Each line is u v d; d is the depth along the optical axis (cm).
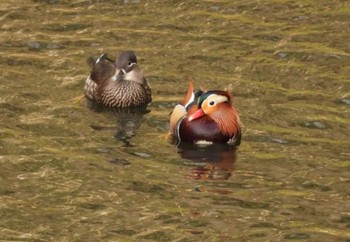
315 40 2216
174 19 2348
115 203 1468
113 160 1627
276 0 2477
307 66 2073
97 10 2402
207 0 2477
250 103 1881
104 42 2205
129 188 1518
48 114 1823
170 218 1419
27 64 2067
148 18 2353
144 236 1367
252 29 2284
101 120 1820
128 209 1448
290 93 1931
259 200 1477
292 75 2027
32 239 1359
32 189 1514
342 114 1827
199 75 2031
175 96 1941
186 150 1680
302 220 1412
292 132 1747
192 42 2211
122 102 1889
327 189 1516
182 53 2145
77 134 1739
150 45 2192
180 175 1572
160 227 1393
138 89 1906
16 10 2383
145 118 1842
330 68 2062
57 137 1719
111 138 1730
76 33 2253
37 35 2230
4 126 1752
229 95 1723
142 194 1498
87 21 2327
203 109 1717
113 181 1543
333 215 1427
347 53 2141
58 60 2097
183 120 1727
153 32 2267
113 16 2364
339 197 1488
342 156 1639
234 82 1991
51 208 1453
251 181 1548
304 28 2291
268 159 1633
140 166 1605
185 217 1421
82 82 1992
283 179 1552
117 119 1831
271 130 1758
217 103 1714
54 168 1590
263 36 2241
